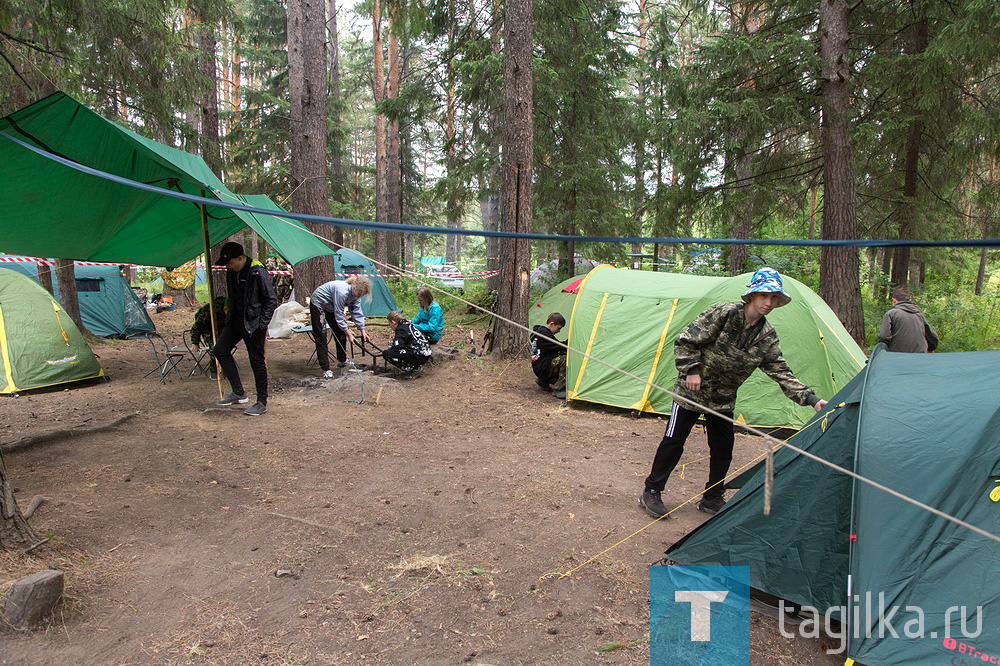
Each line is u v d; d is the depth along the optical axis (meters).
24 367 6.82
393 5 10.42
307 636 2.54
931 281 16.06
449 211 15.49
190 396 6.76
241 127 20.75
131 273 23.88
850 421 2.81
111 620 2.57
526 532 3.59
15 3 6.71
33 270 10.60
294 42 13.80
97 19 8.12
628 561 3.25
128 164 5.23
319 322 7.83
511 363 8.86
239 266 6.00
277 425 5.75
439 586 2.97
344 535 3.50
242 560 3.17
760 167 11.55
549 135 13.77
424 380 7.95
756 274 3.40
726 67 10.00
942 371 2.77
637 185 15.73
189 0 9.88
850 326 9.27
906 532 2.41
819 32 9.71
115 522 3.48
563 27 13.41
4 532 2.83
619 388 6.62
